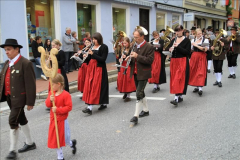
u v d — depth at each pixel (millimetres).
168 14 17031
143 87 4836
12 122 3695
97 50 5504
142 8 14508
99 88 5539
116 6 12727
